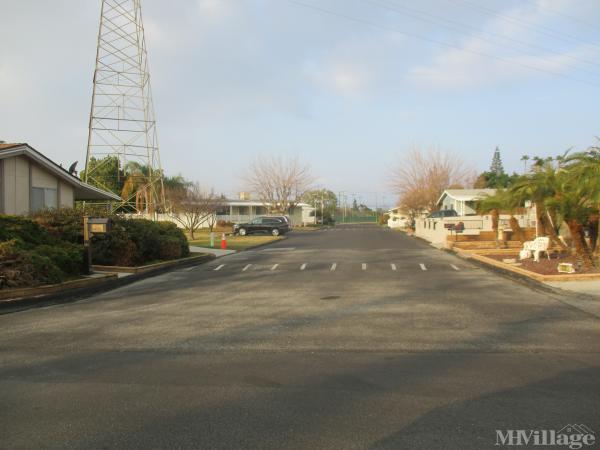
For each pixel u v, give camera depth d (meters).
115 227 18.47
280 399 5.52
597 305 10.98
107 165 50.53
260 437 4.56
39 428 4.87
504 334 8.42
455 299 11.89
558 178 16.20
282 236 45.78
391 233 51.59
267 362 7.03
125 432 4.73
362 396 5.57
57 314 11.03
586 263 15.23
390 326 9.13
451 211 43.25
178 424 4.89
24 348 8.12
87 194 25.72
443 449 4.28
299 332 8.80
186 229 49.88
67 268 15.56
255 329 9.13
